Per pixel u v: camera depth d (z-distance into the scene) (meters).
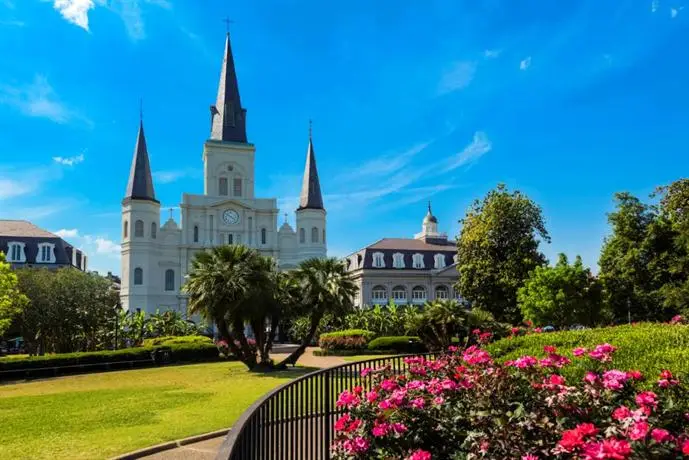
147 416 13.67
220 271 25.09
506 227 39.53
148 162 67.19
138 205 65.06
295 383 6.77
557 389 4.92
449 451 4.89
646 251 38.62
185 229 67.44
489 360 6.34
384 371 6.87
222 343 37.25
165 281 66.12
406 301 70.31
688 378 5.93
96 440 10.85
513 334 11.45
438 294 71.38
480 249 40.25
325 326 48.34
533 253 39.38
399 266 71.25
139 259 64.19
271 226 70.88
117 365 29.39
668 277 37.16
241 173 71.38
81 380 24.14
